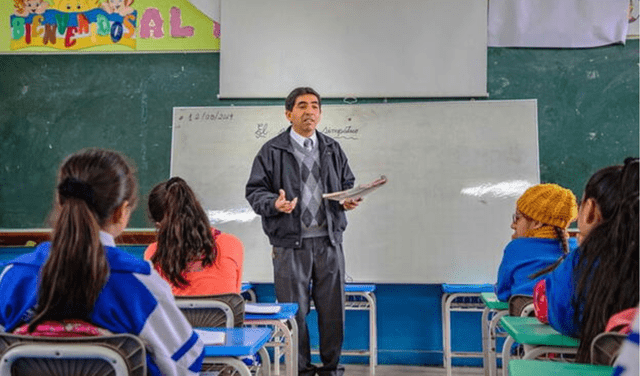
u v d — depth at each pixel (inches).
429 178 171.9
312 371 128.1
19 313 49.4
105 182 48.9
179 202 86.9
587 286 56.4
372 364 161.0
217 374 67.8
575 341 58.6
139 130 182.7
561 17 172.9
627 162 55.8
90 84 185.5
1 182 185.8
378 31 176.1
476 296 170.2
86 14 186.7
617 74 171.6
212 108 179.6
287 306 98.3
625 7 171.5
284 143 131.0
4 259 178.2
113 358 46.4
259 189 129.1
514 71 173.8
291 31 178.2
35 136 185.8
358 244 172.7
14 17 188.5
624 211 54.4
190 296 77.5
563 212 89.4
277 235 128.0
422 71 174.2
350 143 174.6
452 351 173.2
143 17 185.0
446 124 172.6
